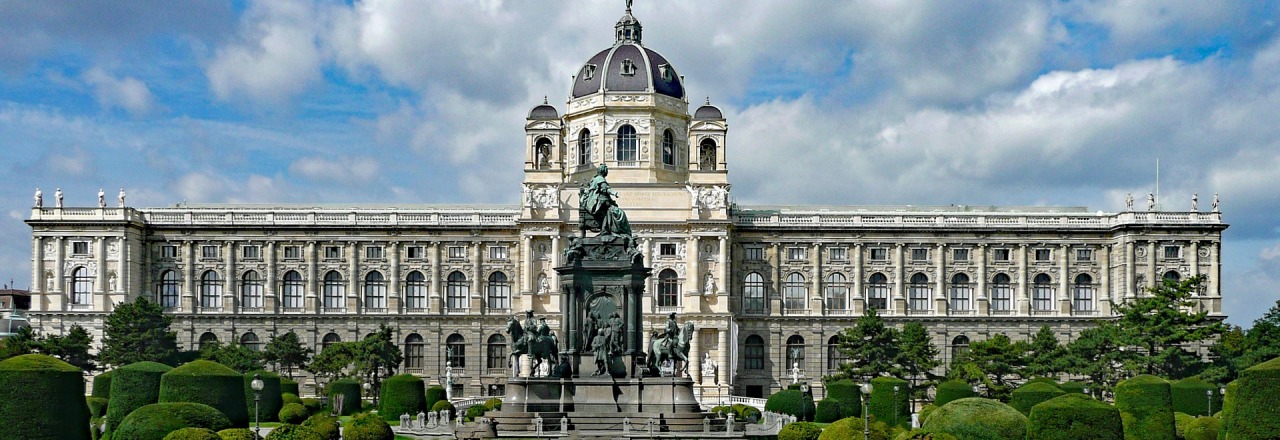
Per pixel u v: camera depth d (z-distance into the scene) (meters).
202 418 68.88
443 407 111.44
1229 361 133.88
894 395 101.62
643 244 161.50
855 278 166.25
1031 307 166.12
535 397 82.25
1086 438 64.44
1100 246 166.50
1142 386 80.25
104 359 145.50
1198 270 162.00
